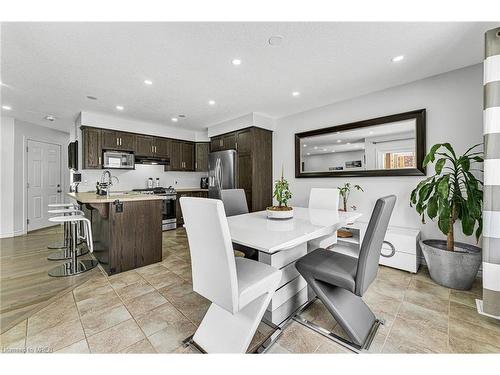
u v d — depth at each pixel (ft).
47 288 7.15
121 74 8.39
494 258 5.41
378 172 10.05
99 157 13.29
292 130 13.57
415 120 9.02
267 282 4.42
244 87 9.65
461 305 6.12
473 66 7.88
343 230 10.66
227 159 14.57
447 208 6.77
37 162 15.43
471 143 7.95
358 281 4.32
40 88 9.58
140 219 8.95
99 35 6.13
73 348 4.62
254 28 5.90
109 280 7.77
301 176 12.94
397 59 7.43
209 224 3.77
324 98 10.96
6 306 6.12
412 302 6.30
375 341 4.82
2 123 13.47
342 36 6.23
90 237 8.14
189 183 19.03
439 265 7.21
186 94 10.35
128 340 4.85
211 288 4.10
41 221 15.71
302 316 5.76
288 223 6.14
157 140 16.01
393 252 8.48
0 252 10.71
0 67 7.81
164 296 6.71
